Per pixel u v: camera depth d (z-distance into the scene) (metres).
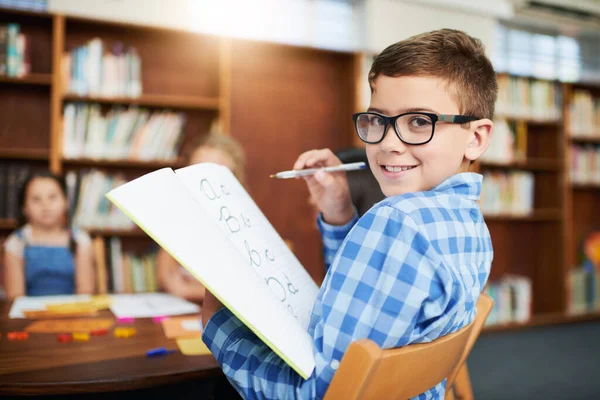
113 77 3.24
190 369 1.03
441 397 0.91
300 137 3.94
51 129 3.32
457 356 0.82
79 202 3.15
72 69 3.18
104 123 3.21
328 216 1.10
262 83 3.85
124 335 1.30
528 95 4.37
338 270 0.70
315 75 3.98
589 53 5.23
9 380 0.95
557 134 4.54
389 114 0.78
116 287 3.18
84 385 0.95
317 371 0.67
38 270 2.56
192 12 3.77
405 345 0.69
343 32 4.27
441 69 0.77
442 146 0.77
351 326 0.67
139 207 0.64
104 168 3.45
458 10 4.48
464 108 0.79
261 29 3.98
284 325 0.68
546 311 4.68
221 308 0.83
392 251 0.68
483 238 0.84
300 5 4.14
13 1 3.30
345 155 1.44
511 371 3.26
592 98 4.74
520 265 4.73
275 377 0.72
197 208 0.71
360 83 3.91
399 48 0.79
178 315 1.56
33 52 3.34
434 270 0.68
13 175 3.09
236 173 2.63
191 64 3.68
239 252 0.74
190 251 0.64
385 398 0.69
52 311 1.62
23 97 3.34
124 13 3.58
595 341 3.96
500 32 4.81
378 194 1.35
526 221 4.75
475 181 0.82
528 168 4.54
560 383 3.04
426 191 0.77
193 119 3.63
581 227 4.99
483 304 0.95
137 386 0.98
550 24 4.85
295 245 3.90
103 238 3.36
